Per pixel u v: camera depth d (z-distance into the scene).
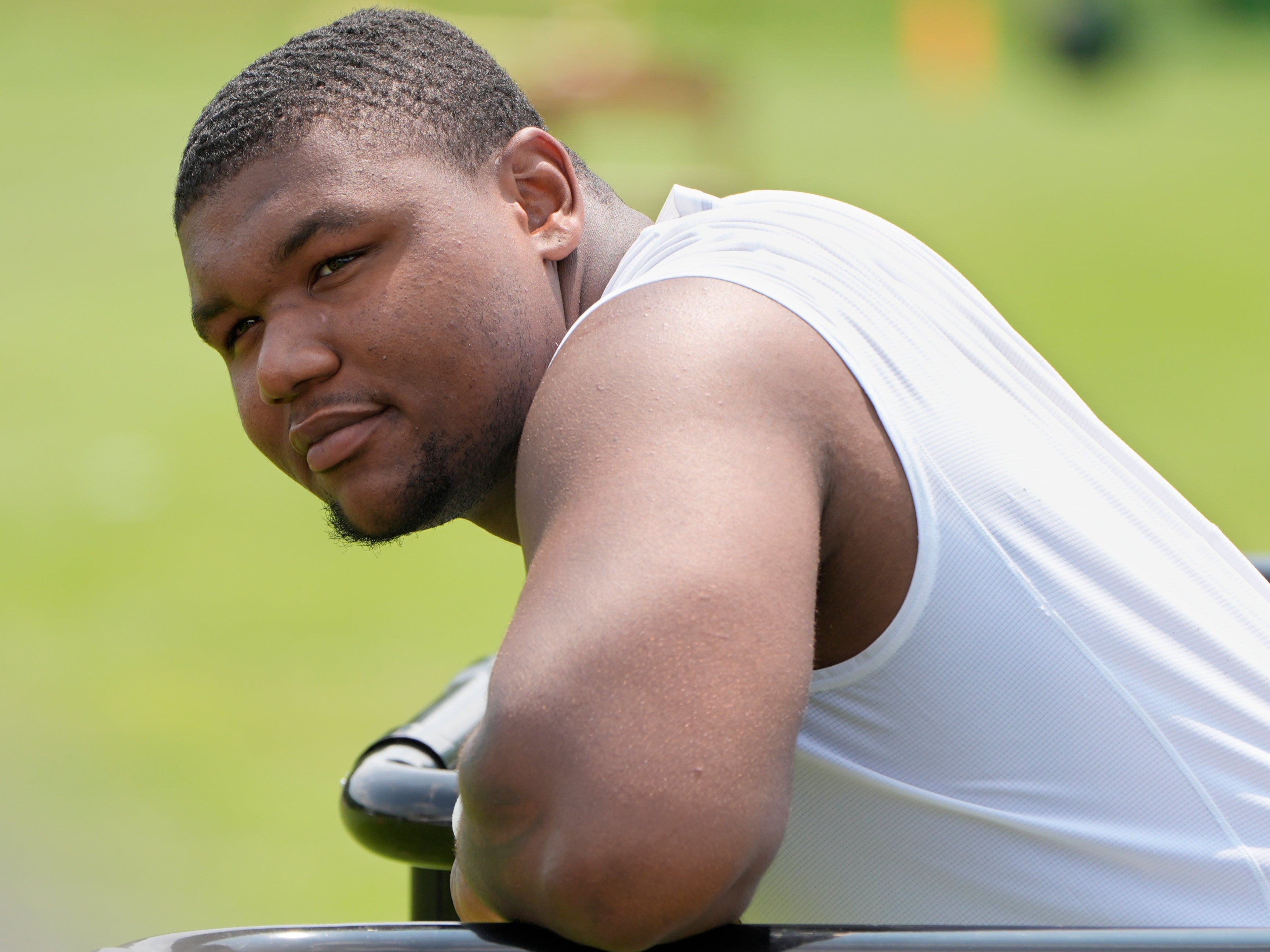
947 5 117.31
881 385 3.90
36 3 107.44
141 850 13.02
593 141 76.62
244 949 3.23
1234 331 35.91
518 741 3.25
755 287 3.92
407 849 5.27
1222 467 25.50
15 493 25.11
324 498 4.72
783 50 106.69
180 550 22.50
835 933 3.33
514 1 109.62
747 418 3.61
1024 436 4.21
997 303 39.00
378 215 4.39
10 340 35.50
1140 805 3.97
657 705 3.21
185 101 77.94
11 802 14.01
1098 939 3.28
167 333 36.47
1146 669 4.02
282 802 14.12
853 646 3.96
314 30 4.83
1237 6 125.25
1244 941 3.28
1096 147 69.38
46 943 11.09
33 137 66.38
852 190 56.84
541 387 3.91
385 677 17.34
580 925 3.24
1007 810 3.95
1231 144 69.44
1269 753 4.14
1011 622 3.92
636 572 3.31
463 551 22.95
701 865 3.17
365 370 4.39
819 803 4.05
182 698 16.72
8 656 18.02
